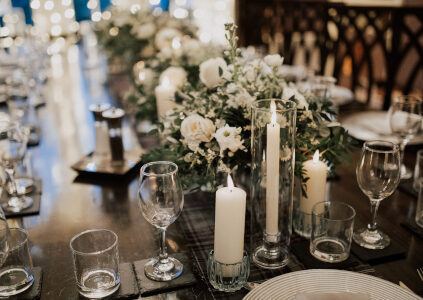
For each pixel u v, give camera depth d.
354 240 1.00
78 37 3.42
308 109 1.06
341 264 0.92
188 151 1.05
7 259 0.85
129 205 1.21
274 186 0.88
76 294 0.85
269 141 0.85
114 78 2.52
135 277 0.90
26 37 2.78
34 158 1.54
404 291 0.78
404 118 1.25
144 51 2.17
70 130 1.80
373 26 2.44
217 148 1.01
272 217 0.90
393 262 0.95
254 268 0.93
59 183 1.34
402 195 1.21
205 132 1.00
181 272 0.90
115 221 1.13
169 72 1.66
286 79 1.43
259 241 0.93
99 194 1.27
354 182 1.29
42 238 1.06
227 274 0.85
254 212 0.92
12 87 2.15
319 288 0.80
